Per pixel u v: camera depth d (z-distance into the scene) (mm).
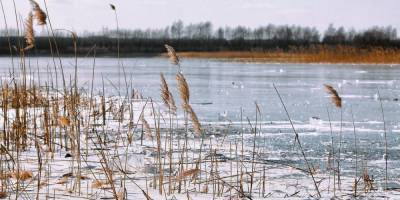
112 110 10766
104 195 4625
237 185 5129
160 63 50562
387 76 26141
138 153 6672
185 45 83250
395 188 5402
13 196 4496
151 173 5621
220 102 14188
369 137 8828
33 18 5289
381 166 6641
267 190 5156
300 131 9336
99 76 26516
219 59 62125
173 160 6301
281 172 6070
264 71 32250
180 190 4898
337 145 8023
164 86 4898
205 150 7117
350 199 4895
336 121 10727
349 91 17859
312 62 44094
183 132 8820
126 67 39625
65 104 7180
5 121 6918
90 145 7090
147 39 81938
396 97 15812
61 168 5723
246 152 7227
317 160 6926
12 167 5496
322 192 5145
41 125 8047
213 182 4957
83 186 4980
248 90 18344
